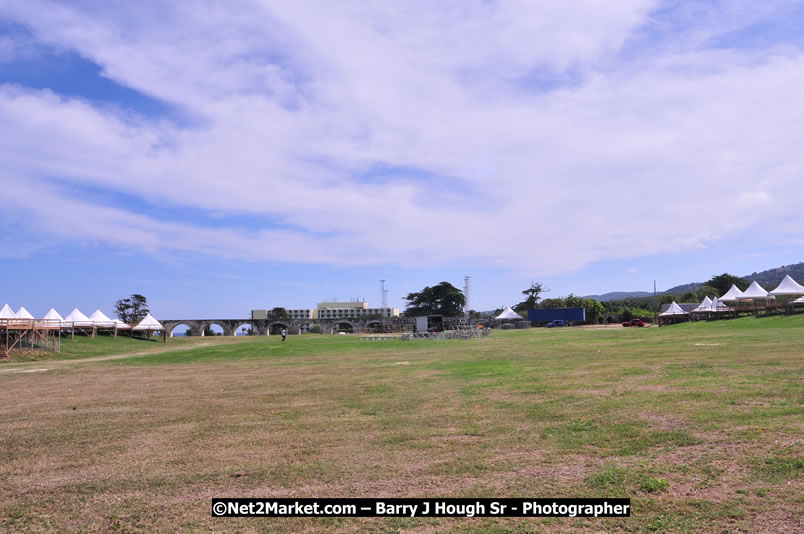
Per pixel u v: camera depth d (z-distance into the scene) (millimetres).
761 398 9188
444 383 14484
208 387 16422
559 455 6941
